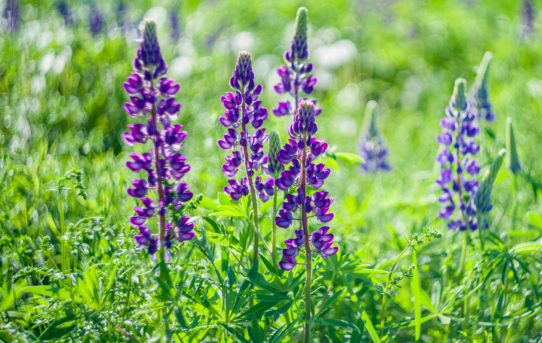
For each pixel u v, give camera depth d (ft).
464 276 12.60
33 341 9.61
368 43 38.22
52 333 9.21
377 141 20.36
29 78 19.83
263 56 33.04
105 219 11.68
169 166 9.05
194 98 24.67
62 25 26.78
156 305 9.21
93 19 26.63
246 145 10.31
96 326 9.42
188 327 9.37
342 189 19.52
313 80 12.10
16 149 14.82
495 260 11.59
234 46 33.40
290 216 9.43
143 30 8.68
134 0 38.17
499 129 22.26
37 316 9.86
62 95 20.63
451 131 13.69
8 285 10.26
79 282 9.04
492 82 29.78
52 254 11.93
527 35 33.60
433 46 37.04
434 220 15.37
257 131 10.44
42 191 13.39
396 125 28.02
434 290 11.98
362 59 35.55
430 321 12.66
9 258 11.01
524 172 15.35
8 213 12.41
